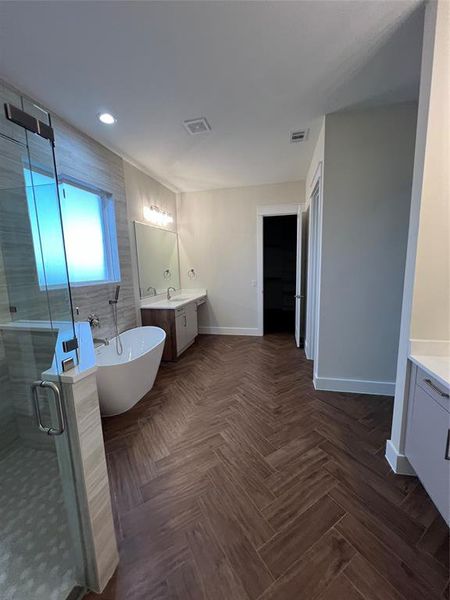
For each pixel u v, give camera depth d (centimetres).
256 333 494
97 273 295
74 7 130
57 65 169
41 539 123
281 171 381
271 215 453
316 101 218
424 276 151
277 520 141
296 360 368
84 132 258
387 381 267
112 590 112
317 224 302
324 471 173
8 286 161
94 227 289
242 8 135
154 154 313
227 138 276
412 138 229
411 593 108
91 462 110
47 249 136
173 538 133
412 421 157
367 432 211
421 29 150
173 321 359
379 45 161
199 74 182
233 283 488
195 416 239
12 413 154
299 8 136
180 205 485
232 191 462
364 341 266
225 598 108
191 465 182
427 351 155
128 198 334
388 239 246
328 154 242
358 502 150
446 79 133
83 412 106
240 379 312
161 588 112
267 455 188
